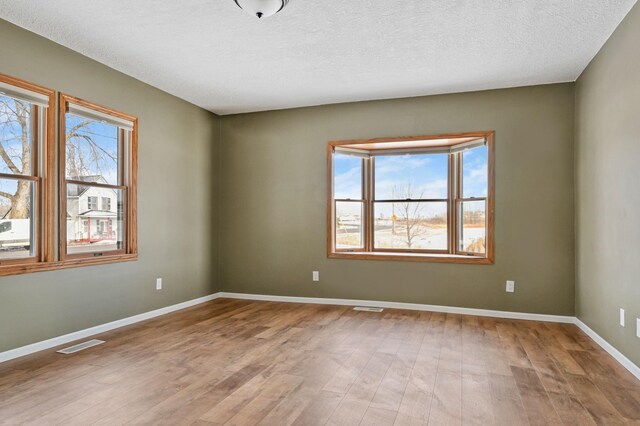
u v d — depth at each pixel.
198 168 5.25
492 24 3.08
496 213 4.56
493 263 4.56
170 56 3.70
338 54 3.65
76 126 3.68
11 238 3.16
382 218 5.34
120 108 4.07
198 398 2.41
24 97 3.18
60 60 3.46
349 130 5.13
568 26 3.11
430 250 5.12
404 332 3.85
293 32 3.22
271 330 3.91
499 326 4.10
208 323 4.18
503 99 4.56
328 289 5.20
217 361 3.05
